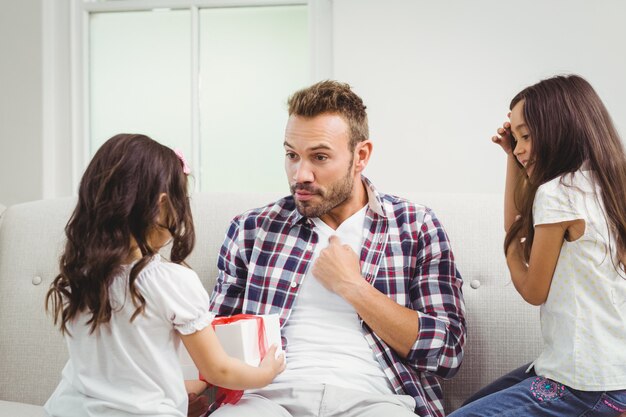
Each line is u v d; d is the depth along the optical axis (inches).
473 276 64.1
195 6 98.3
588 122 51.5
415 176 92.7
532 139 52.8
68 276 43.8
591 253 49.0
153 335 43.7
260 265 60.6
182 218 47.6
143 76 100.7
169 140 100.1
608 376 47.3
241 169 99.0
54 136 100.4
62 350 65.8
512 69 91.1
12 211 72.2
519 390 50.1
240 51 98.7
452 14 92.0
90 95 101.7
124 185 44.5
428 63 92.4
